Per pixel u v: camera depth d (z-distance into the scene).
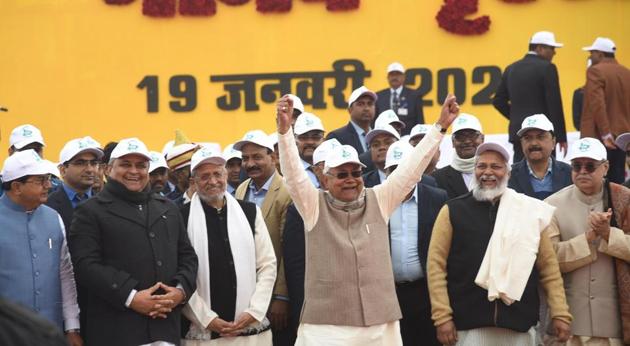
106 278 7.83
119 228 7.99
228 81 17.08
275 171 9.61
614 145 12.48
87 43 17.44
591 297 8.48
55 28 17.48
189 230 8.46
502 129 16.38
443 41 16.55
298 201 7.72
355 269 7.68
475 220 8.37
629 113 12.70
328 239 7.73
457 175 9.84
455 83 16.48
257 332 8.47
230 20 17.11
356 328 7.63
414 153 7.90
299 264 8.73
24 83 17.48
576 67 16.27
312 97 16.84
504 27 16.41
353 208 7.85
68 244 8.05
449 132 15.51
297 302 8.71
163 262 8.05
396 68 14.18
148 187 8.39
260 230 8.67
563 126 12.74
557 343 8.46
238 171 10.41
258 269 8.60
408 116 14.16
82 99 17.41
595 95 12.58
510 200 8.38
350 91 16.75
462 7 16.45
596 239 8.48
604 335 8.45
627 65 16.17
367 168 10.64
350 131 11.83
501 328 8.26
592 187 8.61
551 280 8.32
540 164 9.88
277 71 16.97
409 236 8.88
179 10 17.20
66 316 8.10
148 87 17.28
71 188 8.95
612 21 16.17
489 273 8.22
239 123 17.05
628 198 8.61
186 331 8.39
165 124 17.25
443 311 8.29
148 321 7.91
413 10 16.64
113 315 7.91
